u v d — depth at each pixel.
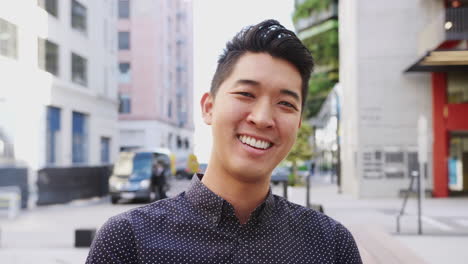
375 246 3.47
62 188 17.38
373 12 19.73
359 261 1.45
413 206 15.09
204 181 1.36
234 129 1.23
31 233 9.70
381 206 15.07
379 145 19.30
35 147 19.30
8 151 17.91
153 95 42.53
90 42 25.64
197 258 1.22
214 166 1.32
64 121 22.36
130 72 42.69
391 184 19.11
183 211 1.29
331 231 1.42
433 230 9.82
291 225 1.38
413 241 8.52
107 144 28.84
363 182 19.08
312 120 49.69
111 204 17.31
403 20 19.53
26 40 19.14
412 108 19.27
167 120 47.25
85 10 25.23
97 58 26.67
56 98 21.45
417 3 19.45
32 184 16.59
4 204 13.01
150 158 17.77
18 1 18.67
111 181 17.25
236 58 1.26
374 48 19.66
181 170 30.84
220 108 1.26
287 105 1.26
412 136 19.22
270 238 1.30
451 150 21.36
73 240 8.73
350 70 21.92
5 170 15.02
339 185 22.00
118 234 1.23
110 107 28.84
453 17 16.95
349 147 22.08
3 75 17.64
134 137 42.44
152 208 1.31
